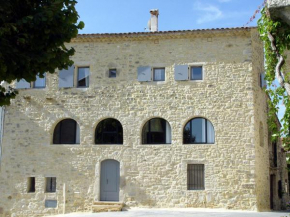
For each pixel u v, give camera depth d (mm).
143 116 20266
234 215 16859
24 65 7707
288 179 29141
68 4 8141
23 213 20312
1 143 21047
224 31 19938
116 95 20672
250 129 19266
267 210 20078
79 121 20703
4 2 7309
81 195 20078
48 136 20781
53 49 8430
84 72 21344
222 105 19688
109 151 20281
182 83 20203
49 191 20531
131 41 21016
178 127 19875
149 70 20516
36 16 7512
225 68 19969
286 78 8258
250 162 19031
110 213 18281
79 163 20375
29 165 20672
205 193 19156
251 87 19578
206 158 19406
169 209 19047
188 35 20375
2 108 21391
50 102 21094
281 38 7289
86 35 20875
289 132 9008
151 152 19922
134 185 19797
